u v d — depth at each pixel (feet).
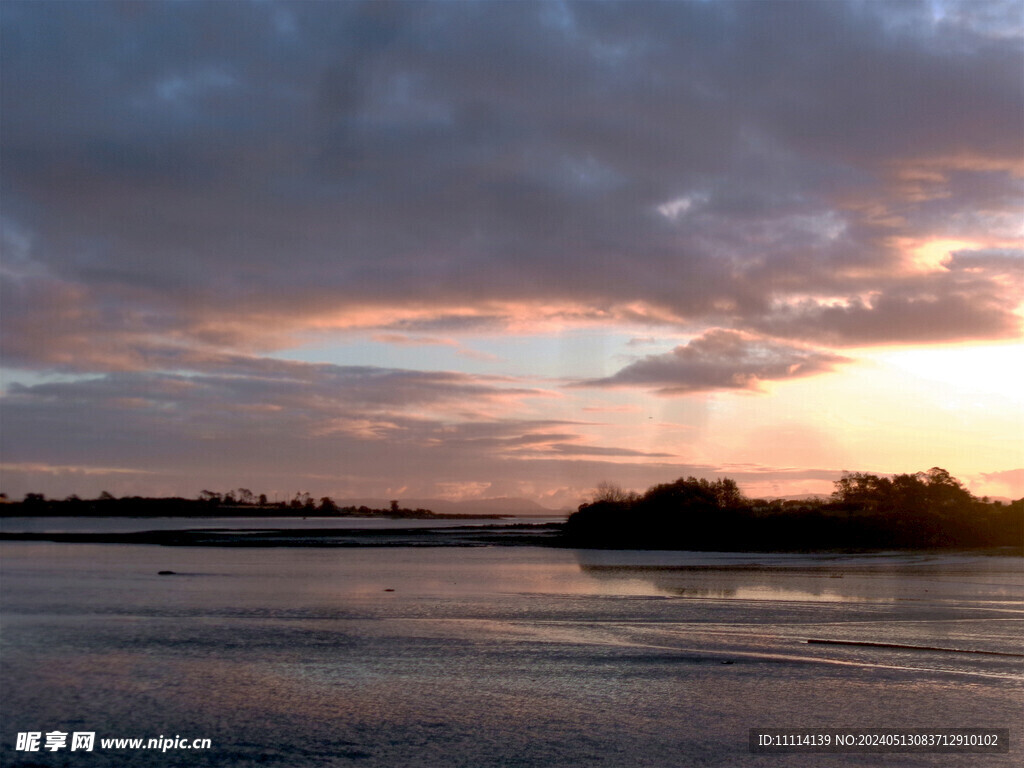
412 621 130.82
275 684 89.76
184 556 301.22
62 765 67.26
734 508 424.87
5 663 100.53
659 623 127.34
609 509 435.12
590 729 73.15
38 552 325.62
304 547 365.81
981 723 73.15
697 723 74.28
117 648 109.29
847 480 451.94
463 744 70.08
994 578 205.98
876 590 175.42
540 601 156.04
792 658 99.50
